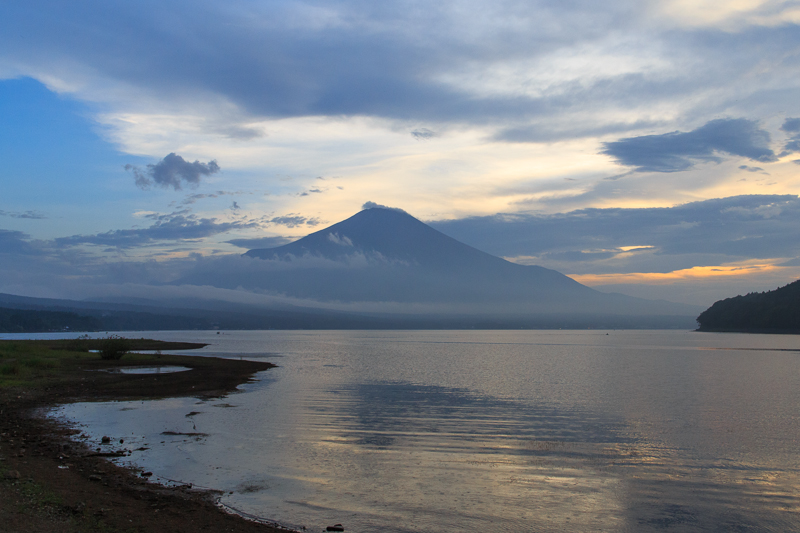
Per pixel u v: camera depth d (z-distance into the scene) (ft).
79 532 31.89
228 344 404.16
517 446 64.13
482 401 102.53
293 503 42.27
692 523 40.50
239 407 89.51
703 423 81.97
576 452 61.57
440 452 60.29
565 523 39.96
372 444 63.57
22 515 33.14
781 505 44.65
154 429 69.00
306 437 66.44
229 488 45.39
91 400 92.84
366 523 38.60
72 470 47.01
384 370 177.78
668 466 56.08
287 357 246.68
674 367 201.36
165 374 136.98
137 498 40.52
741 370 188.85
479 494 45.83
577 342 507.71
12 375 116.47
